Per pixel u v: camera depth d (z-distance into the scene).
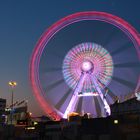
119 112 74.94
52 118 98.81
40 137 68.81
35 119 130.50
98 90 103.56
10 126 73.44
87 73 104.56
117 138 46.62
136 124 45.59
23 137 69.12
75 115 91.06
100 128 50.12
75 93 103.44
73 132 56.25
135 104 69.00
